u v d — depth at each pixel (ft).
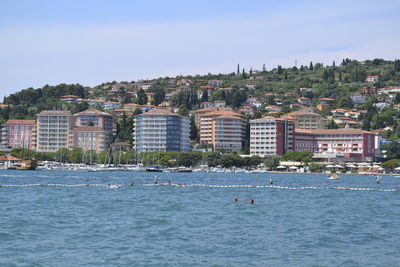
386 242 467.11
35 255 405.18
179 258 399.85
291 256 410.93
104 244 444.55
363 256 413.59
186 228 525.75
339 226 551.18
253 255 412.16
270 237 483.10
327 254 418.72
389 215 647.97
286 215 633.20
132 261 390.21
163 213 634.02
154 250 424.46
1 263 381.19
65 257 400.26
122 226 532.73
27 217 581.53
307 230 522.88
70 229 512.22
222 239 470.80
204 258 401.08
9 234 479.41
